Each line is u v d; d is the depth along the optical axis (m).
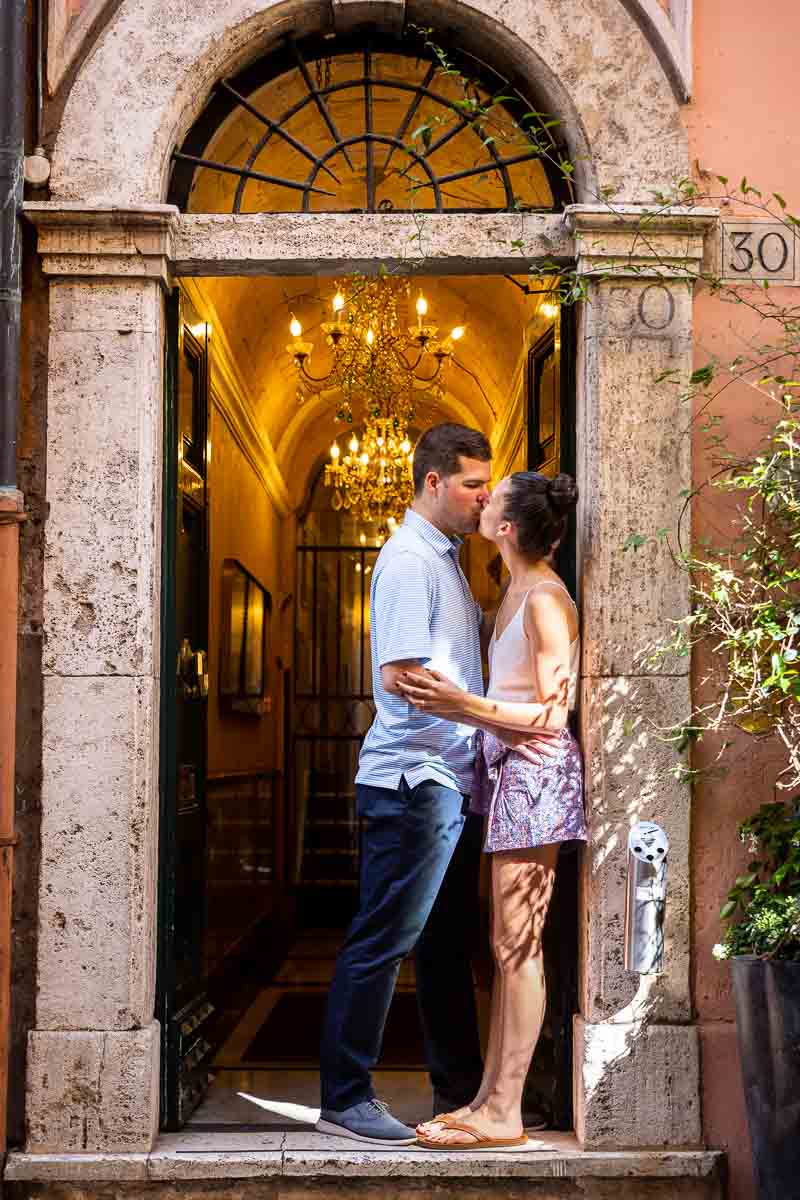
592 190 4.05
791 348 4.10
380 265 4.12
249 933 7.93
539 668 3.76
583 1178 3.80
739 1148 3.85
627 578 3.98
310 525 11.62
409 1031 5.85
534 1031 3.86
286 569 11.27
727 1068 3.88
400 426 7.84
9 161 3.91
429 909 3.92
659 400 4.02
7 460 3.88
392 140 4.26
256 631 8.67
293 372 9.69
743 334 4.09
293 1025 6.08
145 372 4.00
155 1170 3.74
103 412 3.98
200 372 5.00
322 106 4.25
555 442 4.39
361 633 11.47
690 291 4.05
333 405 10.99
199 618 4.91
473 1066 4.16
